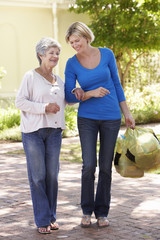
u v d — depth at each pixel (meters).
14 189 5.83
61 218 4.52
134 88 17.38
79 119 4.20
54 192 4.20
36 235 4.03
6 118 12.34
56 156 4.14
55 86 4.12
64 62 15.87
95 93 3.99
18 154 8.75
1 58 14.71
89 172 4.16
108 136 4.16
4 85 14.81
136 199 5.20
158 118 14.02
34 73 4.08
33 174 4.06
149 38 13.49
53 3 15.14
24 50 15.06
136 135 4.09
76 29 4.06
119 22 13.35
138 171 4.15
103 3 14.02
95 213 4.30
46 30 15.40
